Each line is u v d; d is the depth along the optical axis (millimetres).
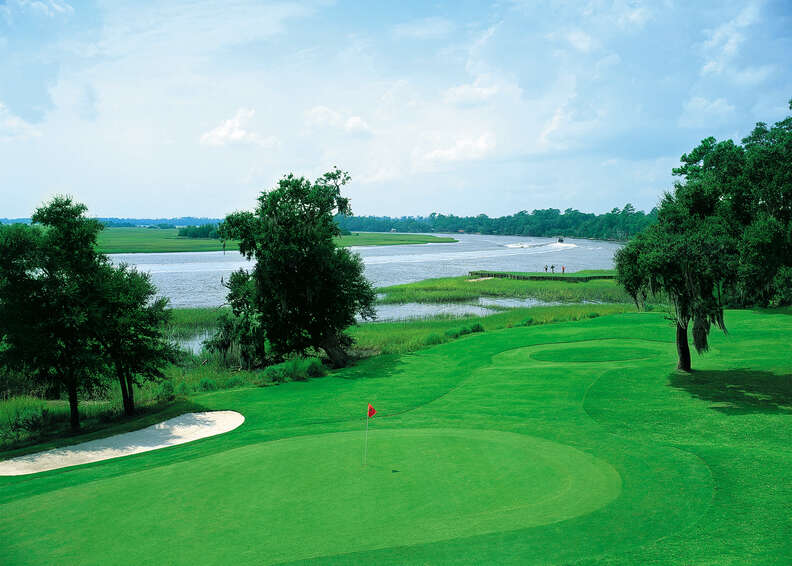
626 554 8648
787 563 8305
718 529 9617
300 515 10078
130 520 10242
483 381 25312
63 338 23156
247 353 36500
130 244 197875
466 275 96562
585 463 12914
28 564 8711
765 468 12828
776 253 19125
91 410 26938
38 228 23438
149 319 26156
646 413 18406
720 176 22047
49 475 15742
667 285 21344
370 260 144125
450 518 9883
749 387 20953
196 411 23062
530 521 9773
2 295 21922
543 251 190250
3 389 30891
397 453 13672
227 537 9305
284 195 34469
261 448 14547
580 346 32312
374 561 8352
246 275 37562
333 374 30297
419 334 44031
